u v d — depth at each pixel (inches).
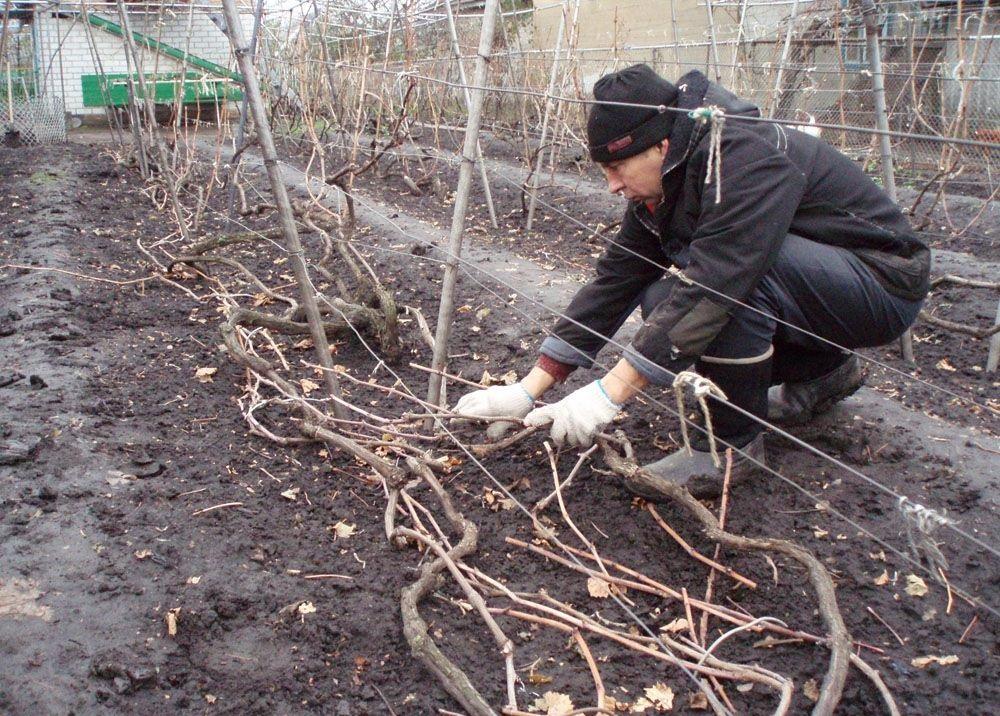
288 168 367.9
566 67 303.0
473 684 78.2
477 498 104.3
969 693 76.4
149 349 145.3
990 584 88.7
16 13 461.7
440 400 117.5
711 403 98.6
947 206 288.8
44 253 203.8
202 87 438.6
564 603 88.2
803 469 107.3
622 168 91.1
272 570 90.2
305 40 376.8
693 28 481.1
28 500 95.6
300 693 76.7
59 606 81.4
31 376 124.6
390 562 92.7
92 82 519.2
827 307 94.9
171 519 95.4
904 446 111.3
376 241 233.9
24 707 71.1
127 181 329.1
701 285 86.3
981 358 149.2
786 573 90.4
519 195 318.7
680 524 97.8
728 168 85.5
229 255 216.7
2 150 421.7
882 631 83.9
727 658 81.7
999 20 321.1
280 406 124.1
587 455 106.5
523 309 166.1
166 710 73.3
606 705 75.6
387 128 350.3
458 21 415.5
